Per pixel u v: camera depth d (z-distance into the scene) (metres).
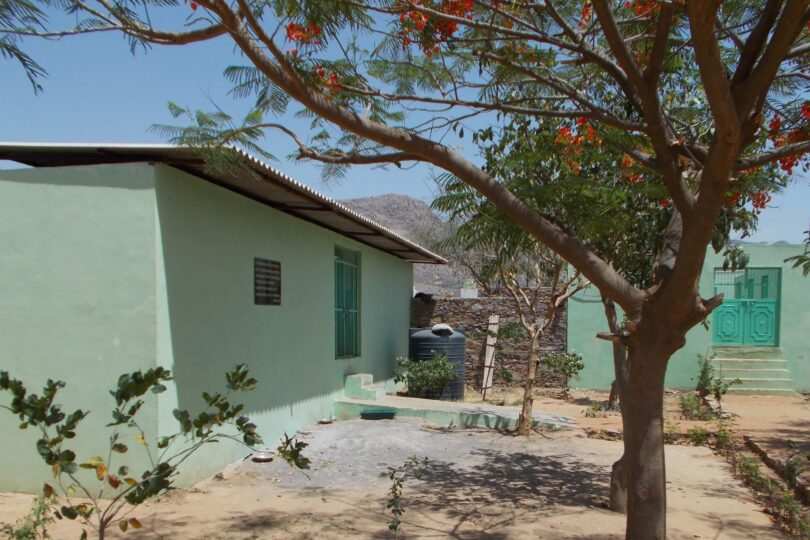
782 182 5.75
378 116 5.34
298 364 9.17
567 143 5.39
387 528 5.36
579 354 15.41
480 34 5.84
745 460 7.62
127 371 5.97
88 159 6.20
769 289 15.98
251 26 3.65
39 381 6.11
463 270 21.72
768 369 15.27
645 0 4.50
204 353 6.75
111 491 5.98
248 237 7.71
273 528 5.29
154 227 5.98
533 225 4.14
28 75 3.48
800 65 5.93
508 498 6.38
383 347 13.62
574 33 5.04
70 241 6.12
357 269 12.24
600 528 5.46
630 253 6.13
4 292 6.20
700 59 3.28
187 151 5.73
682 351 15.62
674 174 4.35
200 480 6.70
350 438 8.82
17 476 6.12
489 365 15.29
